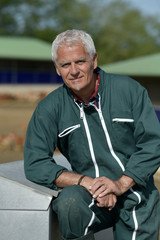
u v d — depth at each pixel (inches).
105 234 80.7
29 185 66.4
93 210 65.9
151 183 71.4
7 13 1354.6
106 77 70.7
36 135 70.3
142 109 69.6
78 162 71.2
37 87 816.3
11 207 65.7
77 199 62.2
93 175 69.5
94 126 69.1
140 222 67.1
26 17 1365.7
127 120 68.8
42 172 67.1
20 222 65.6
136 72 275.9
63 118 70.4
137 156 67.4
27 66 829.2
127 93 69.7
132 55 1268.5
